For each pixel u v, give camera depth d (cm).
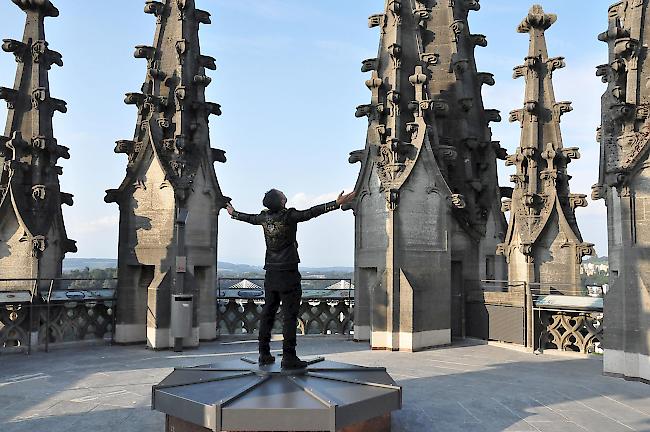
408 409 1046
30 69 1953
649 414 1031
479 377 1361
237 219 967
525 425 952
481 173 2325
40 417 989
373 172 1955
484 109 2392
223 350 1838
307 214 928
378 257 1903
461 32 2258
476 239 2133
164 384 853
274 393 796
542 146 2223
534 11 2288
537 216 2156
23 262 1817
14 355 1709
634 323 1365
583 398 1152
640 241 1389
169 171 1930
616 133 1452
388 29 2059
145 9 2130
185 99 2012
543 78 2261
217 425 727
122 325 1934
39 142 1872
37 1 1969
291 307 931
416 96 1961
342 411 739
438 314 1898
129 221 1956
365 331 2020
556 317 1772
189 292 1875
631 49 1416
